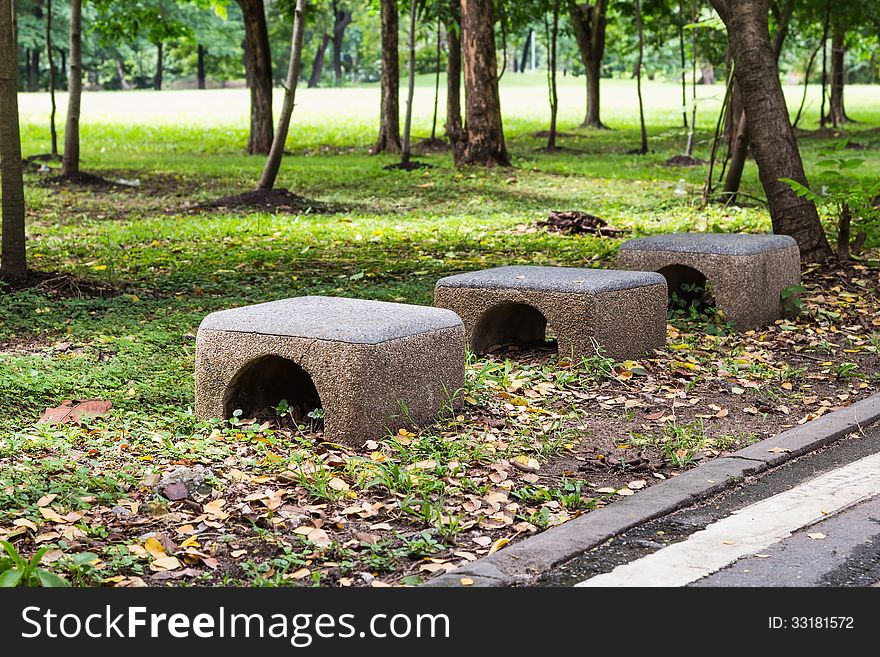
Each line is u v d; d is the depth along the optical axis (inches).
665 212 645.3
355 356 224.7
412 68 912.3
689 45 1887.3
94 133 1419.8
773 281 359.6
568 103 2065.7
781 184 448.8
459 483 203.5
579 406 265.7
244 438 231.0
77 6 794.2
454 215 646.5
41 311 352.5
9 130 377.7
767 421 255.1
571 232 559.2
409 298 381.1
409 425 237.3
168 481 195.5
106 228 579.8
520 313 335.6
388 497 196.4
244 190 784.9
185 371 287.4
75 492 189.8
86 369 283.7
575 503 193.8
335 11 3319.4
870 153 1109.1
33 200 701.9
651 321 313.4
